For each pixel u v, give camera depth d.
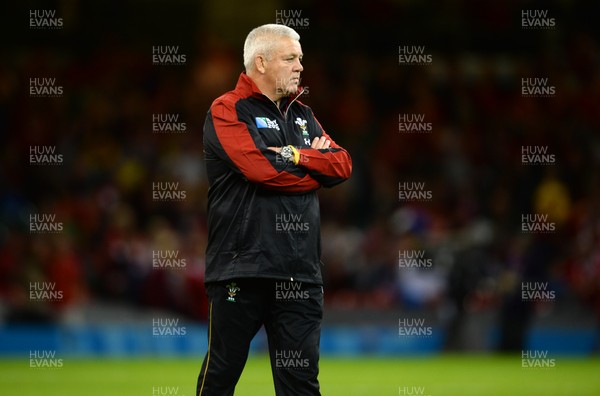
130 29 84.88
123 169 73.12
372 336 61.56
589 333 62.09
